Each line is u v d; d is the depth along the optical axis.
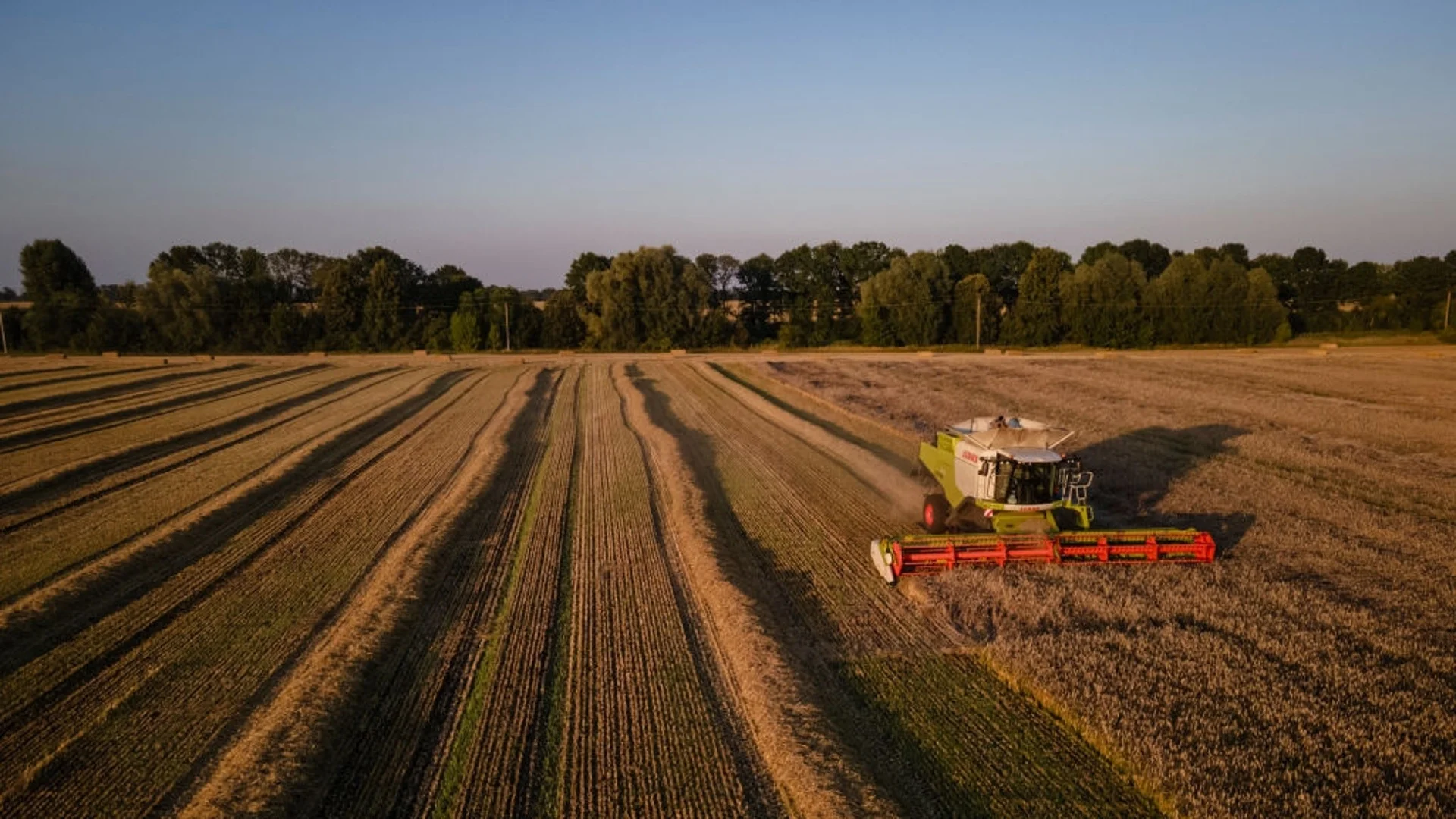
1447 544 15.95
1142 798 8.31
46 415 35.16
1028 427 16.58
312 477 23.33
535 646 11.85
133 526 18.16
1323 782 8.34
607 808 8.09
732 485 21.75
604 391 43.84
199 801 8.12
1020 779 8.63
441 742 9.43
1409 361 50.47
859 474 23.09
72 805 8.25
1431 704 9.72
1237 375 44.69
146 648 12.02
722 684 10.74
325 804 8.30
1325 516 18.08
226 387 46.28
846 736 9.47
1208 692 10.12
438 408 38.00
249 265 102.94
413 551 15.82
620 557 15.79
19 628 12.52
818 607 13.41
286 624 12.84
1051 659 10.93
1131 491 20.41
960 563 14.36
